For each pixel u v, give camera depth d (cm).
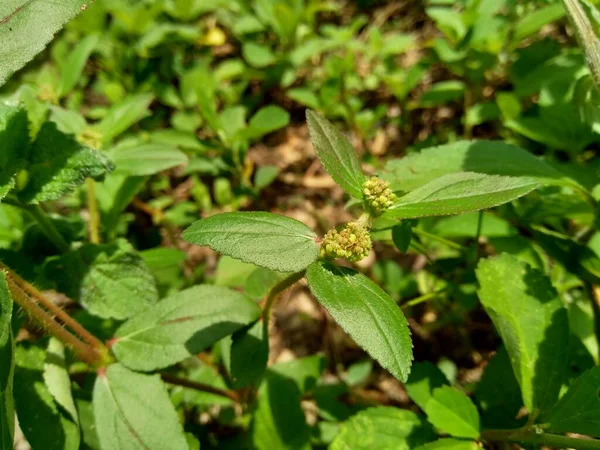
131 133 23
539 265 14
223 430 17
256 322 12
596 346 13
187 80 23
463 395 11
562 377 10
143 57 24
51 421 11
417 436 11
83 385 14
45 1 8
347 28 25
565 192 14
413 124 24
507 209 14
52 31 8
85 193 17
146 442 10
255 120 20
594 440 9
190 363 17
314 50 23
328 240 8
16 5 8
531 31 18
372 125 24
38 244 13
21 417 10
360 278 8
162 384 11
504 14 20
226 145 20
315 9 25
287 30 24
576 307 13
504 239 14
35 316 10
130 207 22
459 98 23
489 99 22
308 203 23
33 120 12
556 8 17
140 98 15
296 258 8
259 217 8
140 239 21
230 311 11
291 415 12
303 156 25
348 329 8
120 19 24
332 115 23
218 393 14
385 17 29
